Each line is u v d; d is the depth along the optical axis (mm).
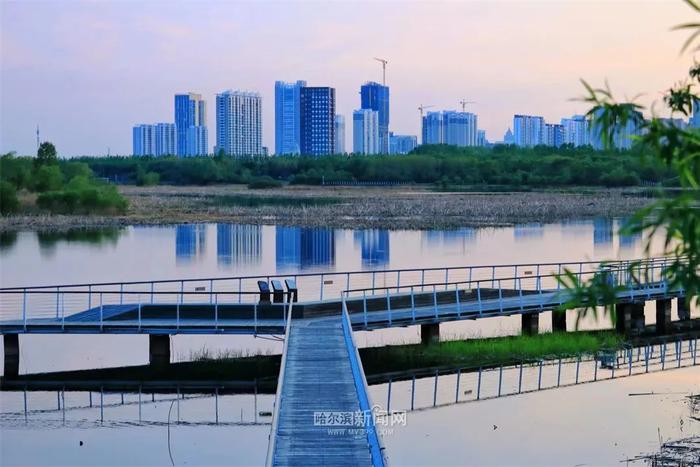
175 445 20641
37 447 20406
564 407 23703
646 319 38094
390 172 170250
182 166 183125
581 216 92250
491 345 30438
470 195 128125
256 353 30891
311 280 51156
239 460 19484
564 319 33938
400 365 28766
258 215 92062
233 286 48469
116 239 73250
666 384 26078
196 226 83438
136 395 25469
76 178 122062
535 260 58594
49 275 52406
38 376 27641
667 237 5605
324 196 130625
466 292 33344
